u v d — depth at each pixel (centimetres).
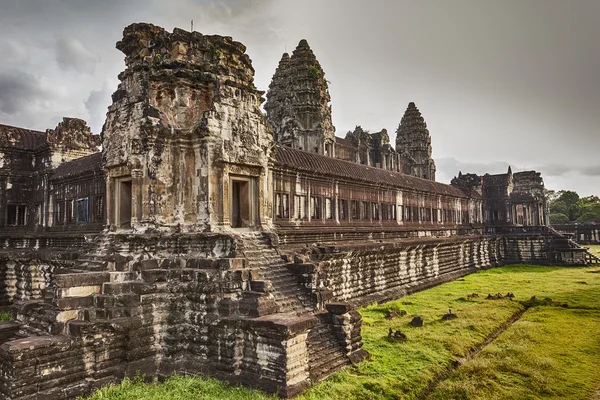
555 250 5712
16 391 1206
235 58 1956
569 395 1455
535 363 1730
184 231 1744
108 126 1902
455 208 5353
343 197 3088
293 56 4919
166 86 1786
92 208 2784
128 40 1888
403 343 1944
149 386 1388
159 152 1745
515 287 3656
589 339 2073
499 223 6412
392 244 3138
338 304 1733
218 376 1427
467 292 3400
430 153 7481
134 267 1584
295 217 2561
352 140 5888
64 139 3406
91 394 1335
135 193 1741
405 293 3275
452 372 1666
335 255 2488
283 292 1703
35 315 1552
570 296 3145
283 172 2462
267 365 1362
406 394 1432
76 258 2344
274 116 5144
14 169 3403
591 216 10512
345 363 1638
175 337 1530
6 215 3312
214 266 1580
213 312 1508
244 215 1998
